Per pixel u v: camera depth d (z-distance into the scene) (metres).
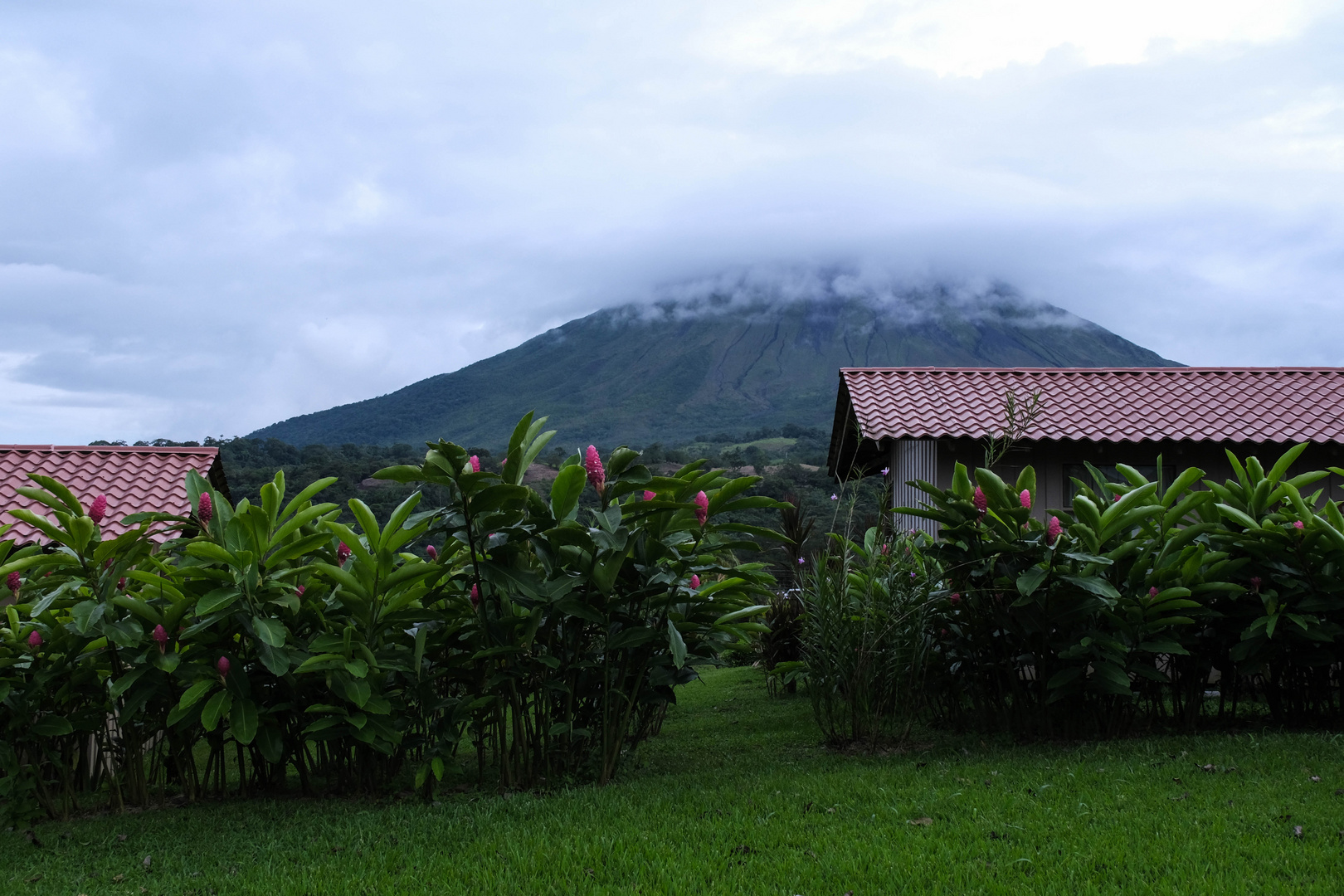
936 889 2.99
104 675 4.88
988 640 5.69
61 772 4.84
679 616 4.99
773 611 9.70
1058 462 11.27
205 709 4.34
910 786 4.39
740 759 5.67
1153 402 11.81
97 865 3.78
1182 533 5.19
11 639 4.65
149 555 4.83
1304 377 12.66
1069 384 12.41
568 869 3.32
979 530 5.30
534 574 4.48
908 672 5.80
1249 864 3.13
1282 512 5.52
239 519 4.37
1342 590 5.18
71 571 4.56
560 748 4.89
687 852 3.45
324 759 5.07
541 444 4.61
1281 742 4.97
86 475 11.03
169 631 4.64
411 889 3.18
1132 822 3.63
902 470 11.04
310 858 3.65
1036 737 5.65
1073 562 5.04
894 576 5.70
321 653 4.41
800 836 3.63
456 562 4.66
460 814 4.19
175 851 3.89
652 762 5.70
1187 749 4.94
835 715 6.58
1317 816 3.59
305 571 4.74
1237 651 5.28
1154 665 5.43
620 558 4.51
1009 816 3.81
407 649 4.63
